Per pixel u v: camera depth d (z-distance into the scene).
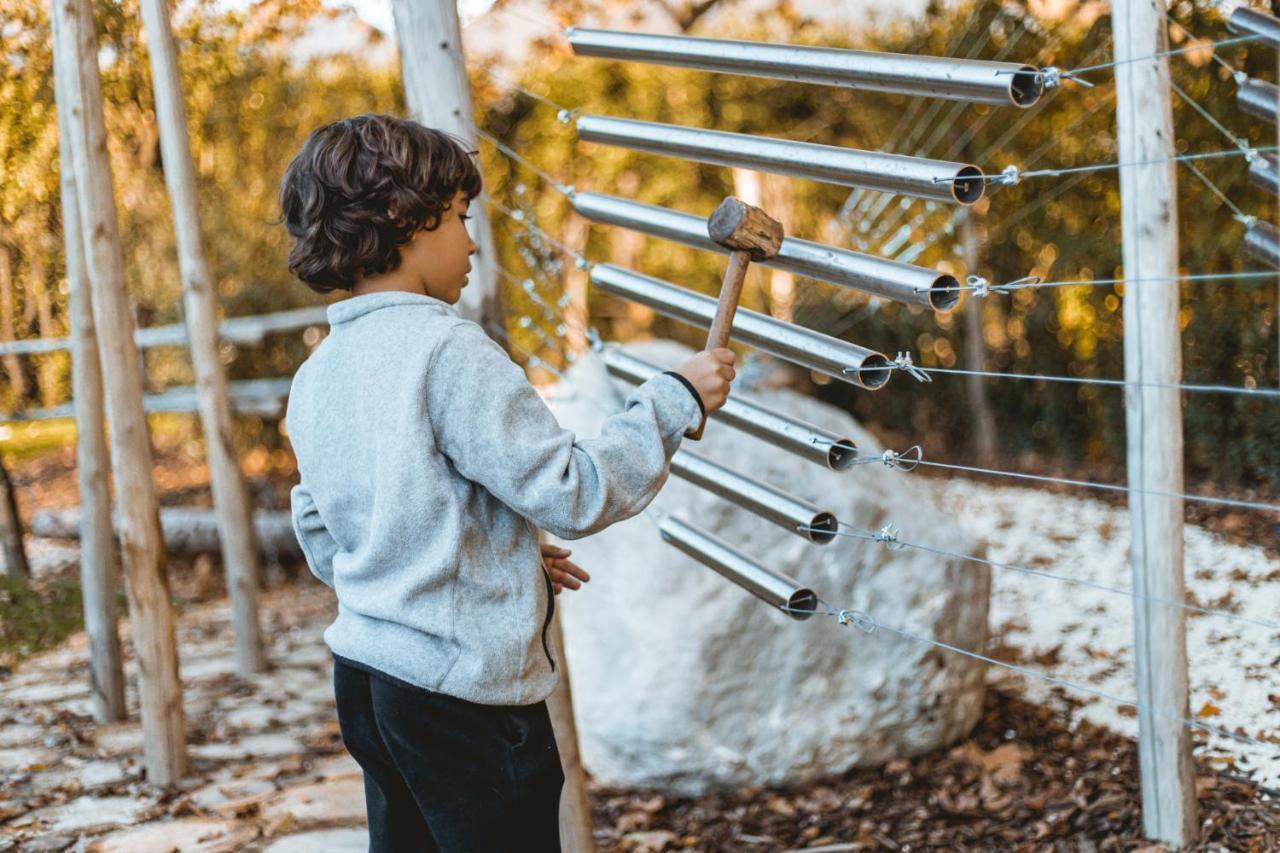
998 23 6.67
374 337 1.33
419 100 2.27
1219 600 4.21
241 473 4.48
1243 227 5.90
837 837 2.80
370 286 1.39
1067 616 4.37
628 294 1.93
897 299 1.47
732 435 3.27
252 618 4.48
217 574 6.38
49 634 5.11
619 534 3.17
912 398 8.52
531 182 9.04
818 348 1.54
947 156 7.54
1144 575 2.47
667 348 3.60
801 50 1.57
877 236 5.89
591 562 3.21
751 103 9.02
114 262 3.21
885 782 3.07
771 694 3.08
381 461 1.28
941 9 7.54
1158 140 2.36
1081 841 2.60
